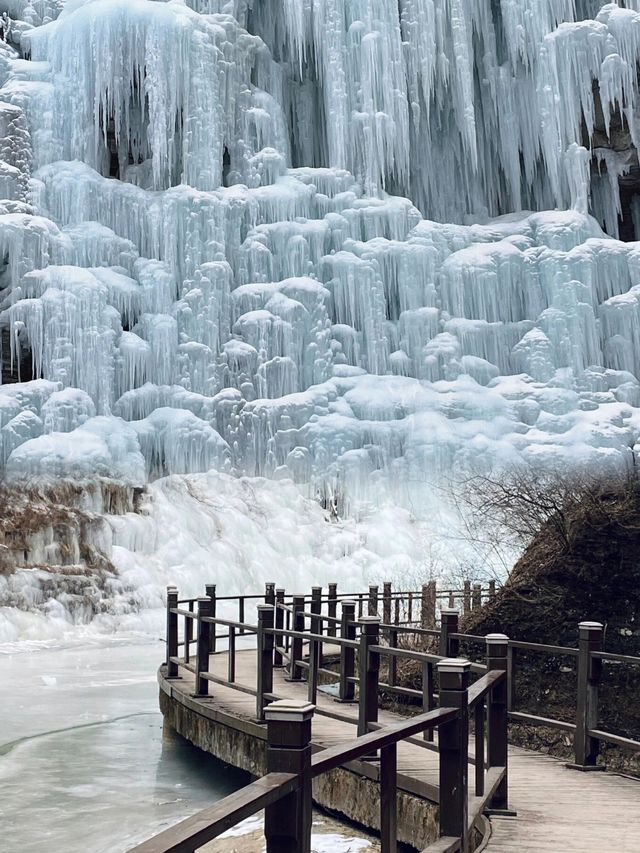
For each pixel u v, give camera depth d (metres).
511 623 10.54
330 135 37.53
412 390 34.16
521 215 38.81
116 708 13.61
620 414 33.22
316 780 8.05
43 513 26.02
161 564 27.31
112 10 33.84
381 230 36.50
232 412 32.59
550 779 7.48
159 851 2.16
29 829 7.96
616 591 10.33
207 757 10.73
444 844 4.41
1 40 35.00
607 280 35.69
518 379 34.69
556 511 11.69
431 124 40.16
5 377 31.98
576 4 39.94
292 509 31.81
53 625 23.30
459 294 35.78
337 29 37.41
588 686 7.92
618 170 38.84
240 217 35.09
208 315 33.19
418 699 10.33
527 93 38.84
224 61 36.00
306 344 34.28
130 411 31.39
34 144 33.72
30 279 30.52
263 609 8.95
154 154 34.38
